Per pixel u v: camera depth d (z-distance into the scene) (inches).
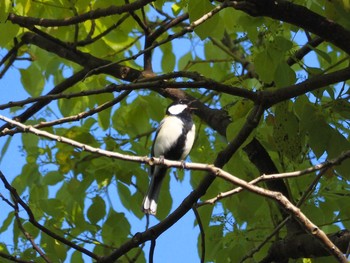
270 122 377.7
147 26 445.1
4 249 408.2
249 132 335.9
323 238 268.4
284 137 351.9
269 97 336.8
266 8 334.0
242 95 338.0
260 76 344.2
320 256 346.9
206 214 402.6
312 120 338.0
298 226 366.3
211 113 431.5
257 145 386.3
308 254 350.9
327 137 336.5
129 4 362.9
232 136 339.6
